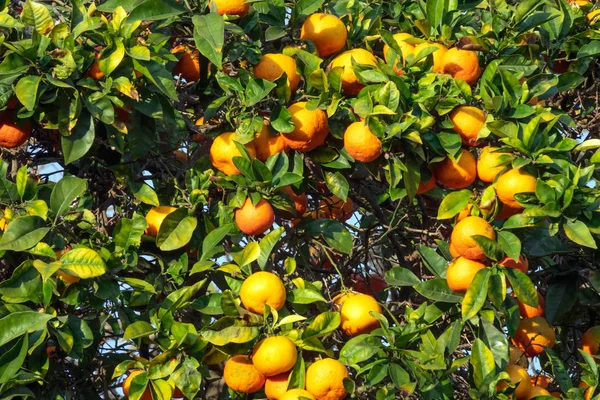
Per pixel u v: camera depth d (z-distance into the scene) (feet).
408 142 8.49
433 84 8.60
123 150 9.00
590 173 8.56
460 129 8.57
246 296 8.41
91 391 9.00
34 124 8.93
